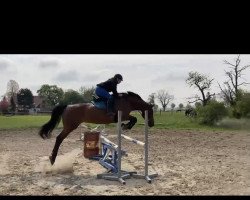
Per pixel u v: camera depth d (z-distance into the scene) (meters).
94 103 9.90
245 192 7.55
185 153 13.68
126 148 15.21
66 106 10.32
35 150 14.55
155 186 8.26
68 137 19.64
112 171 9.54
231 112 32.50
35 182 8.68
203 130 24.95
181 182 8.62
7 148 15.15
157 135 21.05
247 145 16.39
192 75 48.75
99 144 10.84
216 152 13.98
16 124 28.45
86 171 10.12
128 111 9.84
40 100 91.25
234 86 43.97
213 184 8.36
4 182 8.68
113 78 9.77
